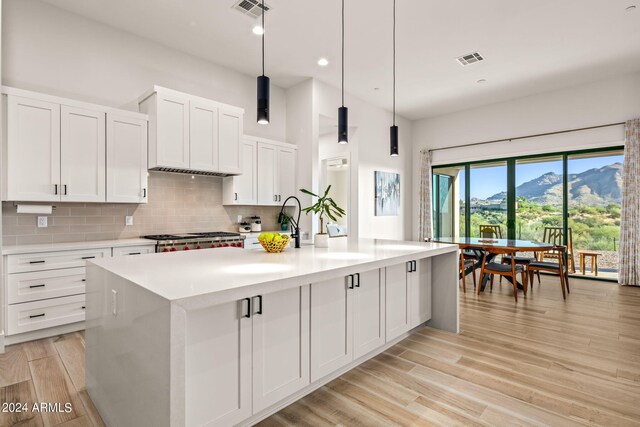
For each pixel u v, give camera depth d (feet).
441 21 12.07
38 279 9.58
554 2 10.97
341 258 7.37
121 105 12.61
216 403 5.11
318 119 17.21
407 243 10.65
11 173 9.52
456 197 23.24
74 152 10.63
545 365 8.16
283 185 16.93
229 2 10.96
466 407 6.43
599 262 18.07
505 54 14.60
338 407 6.43
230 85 15.85
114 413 5.56
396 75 16.74
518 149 20.18
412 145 24.82
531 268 15.39
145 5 11.12
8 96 9.48
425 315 10.47
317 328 6.73
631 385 7.21
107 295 5.89
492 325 11.02
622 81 16.83
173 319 4.04
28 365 8.11
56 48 11.21
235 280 5.11
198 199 14.79
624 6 11.18
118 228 12.49
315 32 12.78
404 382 7.36
